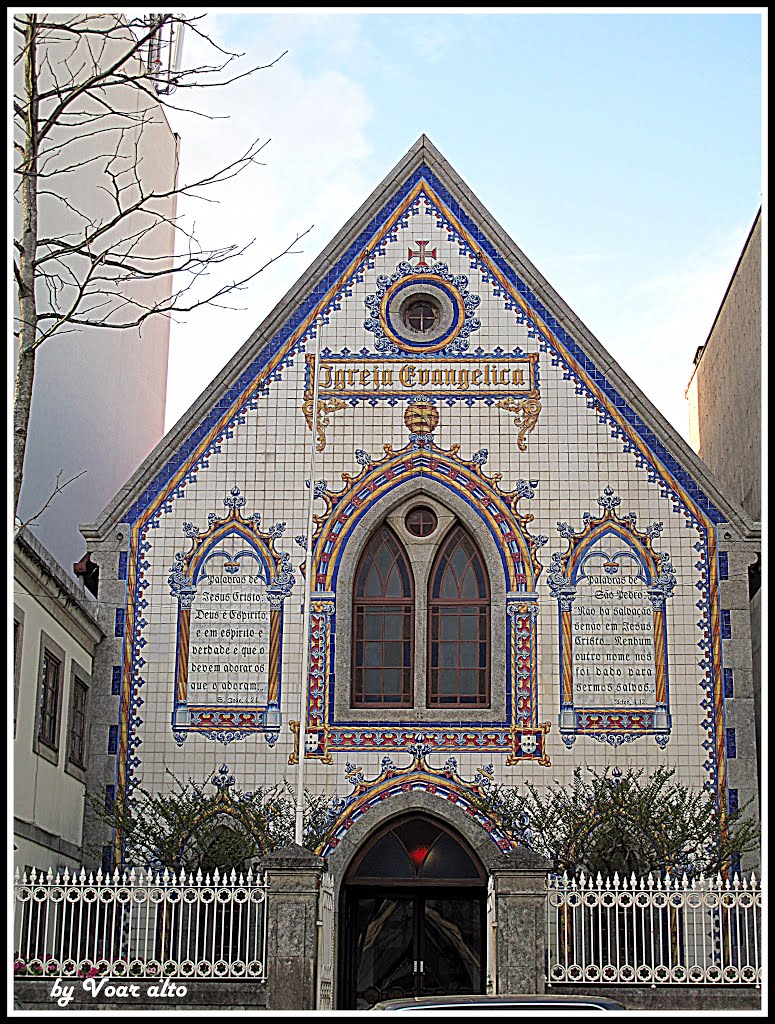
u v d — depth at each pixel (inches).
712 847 1088.2
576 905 963.3
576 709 1132.5
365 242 1237.1
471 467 1185.4
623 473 1179.3
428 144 1253.1
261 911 1075.9
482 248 1230.9
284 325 1222.9
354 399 1203.9
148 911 1083.3
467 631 1162.6
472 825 1107.9
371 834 1123.3
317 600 1160.2
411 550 1174.3
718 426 1536.7
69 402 1397.6
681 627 1147.9
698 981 950.4
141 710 1148.5
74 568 1182.9
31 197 850.8
